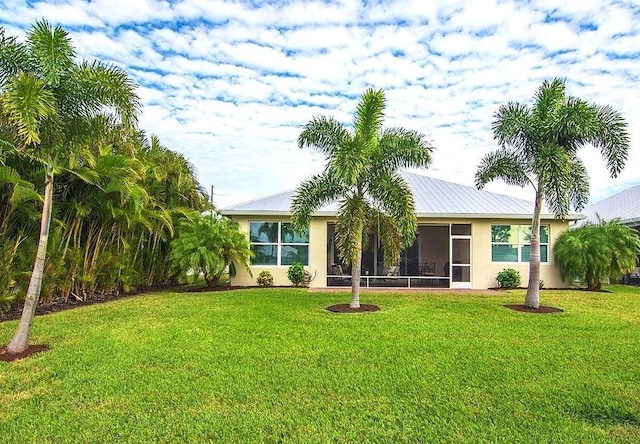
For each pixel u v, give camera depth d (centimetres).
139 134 1502
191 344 684
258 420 410
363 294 1395
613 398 468
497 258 1686
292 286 1647
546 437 378
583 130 1017
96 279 1247
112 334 754
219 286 1602
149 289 1549
